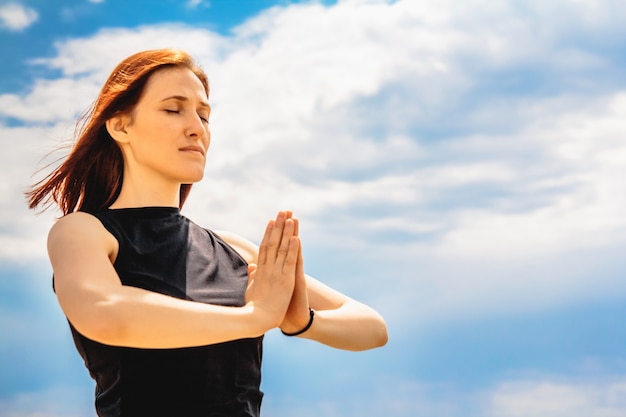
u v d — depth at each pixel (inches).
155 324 49.3
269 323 54.7
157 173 60.2
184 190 68.0
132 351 55.2
